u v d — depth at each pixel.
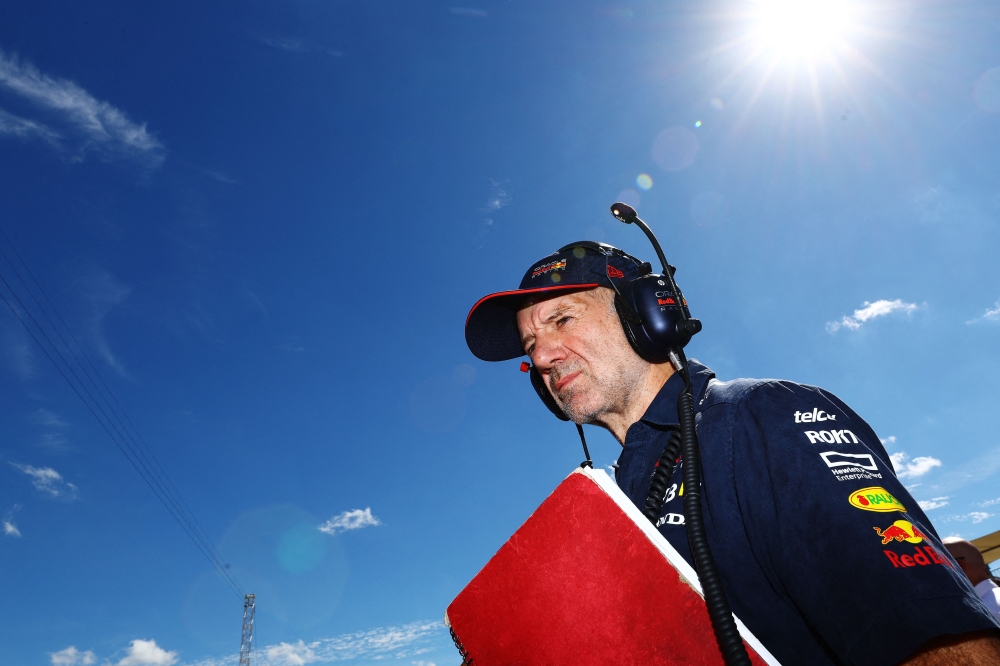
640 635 0.88
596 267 1.56
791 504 0.88
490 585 1.03
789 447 0.94
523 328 1.69
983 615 0.68
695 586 0.86
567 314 1.55
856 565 0.77
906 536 0.77
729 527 0.99
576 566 0.95
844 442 0.92
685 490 1.01
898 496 0.84
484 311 1.88
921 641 0.68
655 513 1.17
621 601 0.90
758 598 0.95
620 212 1.50
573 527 0.98
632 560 0.91
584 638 0.91
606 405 1.49
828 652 0.89
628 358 1.46
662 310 1.37
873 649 0.72
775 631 0.94
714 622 0.82
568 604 0.94
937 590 0.71
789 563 0.86
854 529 0.80
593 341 1.49
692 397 1.19
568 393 1.51
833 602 0.79
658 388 1.45
